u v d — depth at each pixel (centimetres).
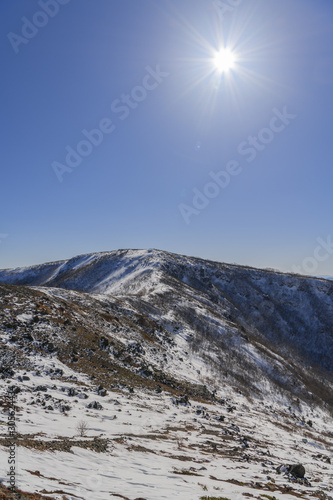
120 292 13725
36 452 1051
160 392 3306
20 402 1844
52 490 728
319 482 1557
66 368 2944
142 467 1206
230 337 8956
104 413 2073
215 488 1086
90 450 1266
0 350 2727
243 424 3072
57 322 3959
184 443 1817
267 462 1781
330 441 4075
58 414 1802
